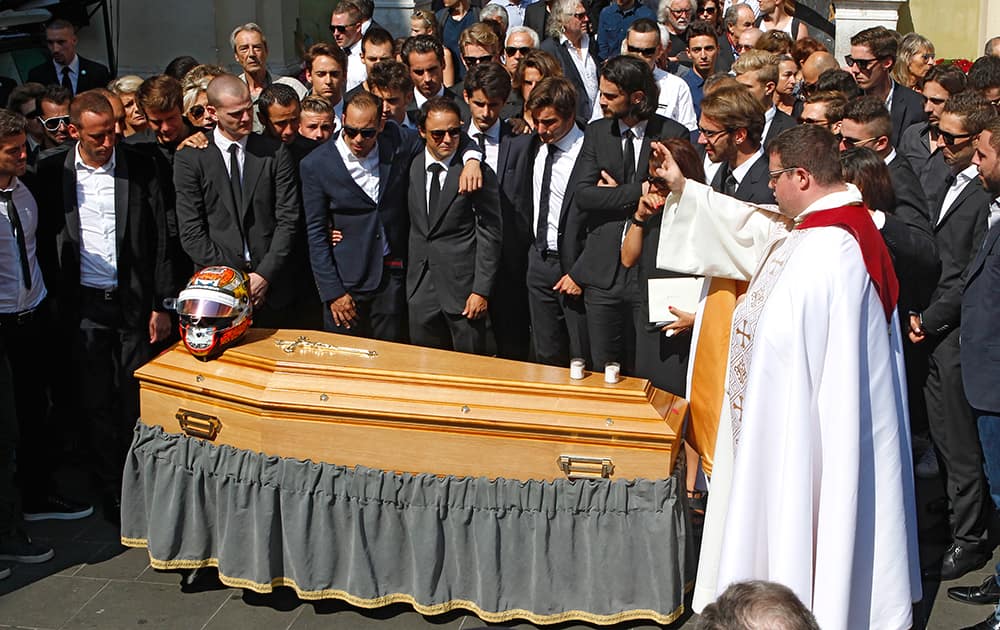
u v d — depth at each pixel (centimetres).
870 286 447
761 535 457
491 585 486
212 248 632
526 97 729
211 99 628
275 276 639
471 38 794
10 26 885
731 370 488
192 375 518
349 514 493
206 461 509
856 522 445
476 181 610
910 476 483
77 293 611
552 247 650
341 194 630
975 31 1272
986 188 504
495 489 482
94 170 605
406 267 655
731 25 962
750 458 451
